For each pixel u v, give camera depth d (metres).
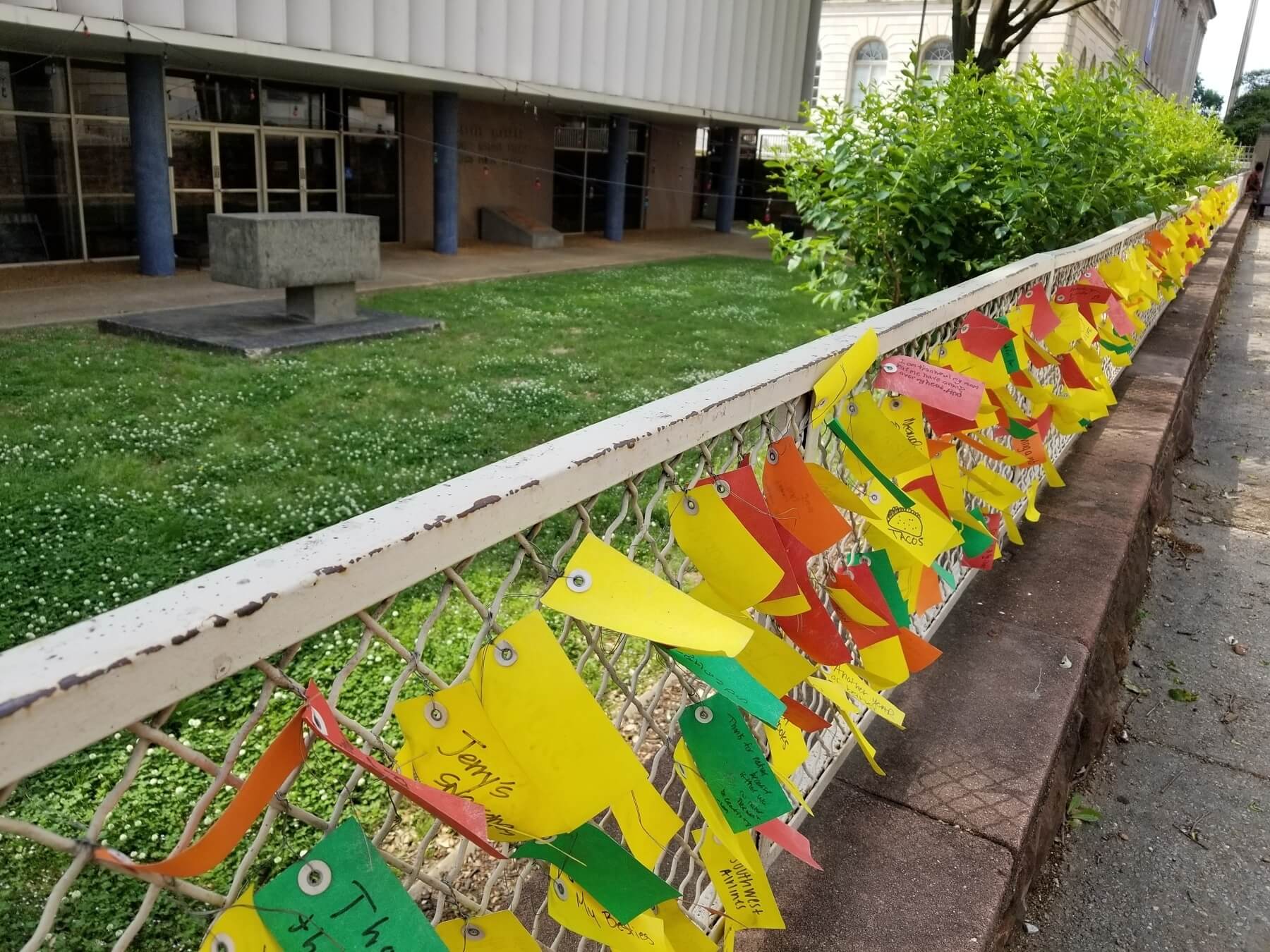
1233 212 18.48
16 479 4.86
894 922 1.75
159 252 12.88
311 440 5.83
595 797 0.94
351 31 12.77
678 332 10.49
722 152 25.33
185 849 0.73
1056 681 2.55
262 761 0.75
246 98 15.30
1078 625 2.85
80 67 13.26
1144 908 2.47
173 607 0.69
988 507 3.11
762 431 1.50
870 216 4.80
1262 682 3.62
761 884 1.41
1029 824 2.04
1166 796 2.92
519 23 15.39
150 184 12.59
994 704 2.44
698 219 29.52
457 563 0.93
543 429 6.32
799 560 1.45
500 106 19.72
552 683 0.93
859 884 1.83
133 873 0.66
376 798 2.52
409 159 18.17
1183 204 7.96
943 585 2.78
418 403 6.87
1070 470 4.17
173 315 9.70
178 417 6.16
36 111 12.91
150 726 0.68
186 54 12.18
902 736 2.29
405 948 0.77
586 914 1.10
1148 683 3.57
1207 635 3.96
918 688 2.49
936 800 2.08
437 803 0.78
